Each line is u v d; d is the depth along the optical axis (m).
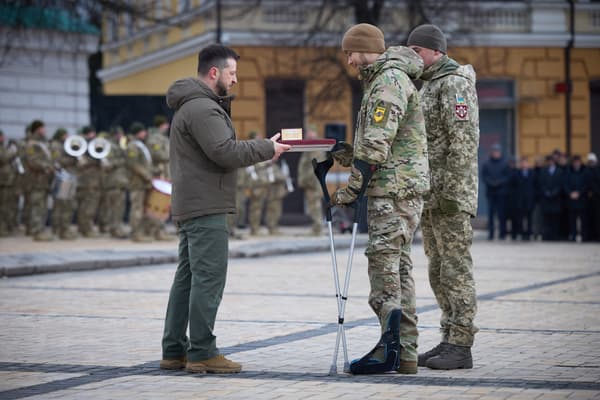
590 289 29.02
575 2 71.56
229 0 68.00
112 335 20.39
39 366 16.89
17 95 64.88
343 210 57.22
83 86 66.94
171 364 16.62
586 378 15.72
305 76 68.75
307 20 68.94
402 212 15.73
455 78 16.64
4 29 63.38
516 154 71.19
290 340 19.70
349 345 19.09
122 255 37.38
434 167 16.77
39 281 31.02
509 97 71.25
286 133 16.39
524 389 14.79
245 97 68.44
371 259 15.77
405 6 65.75
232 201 16.41
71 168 50.34
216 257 16.22
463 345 16.69
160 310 24.28
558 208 55.31
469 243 16.77
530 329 21.05
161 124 47.84
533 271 35.19
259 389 14.85
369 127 15.40
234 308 24.67
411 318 16.09
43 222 48.81
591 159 55.41
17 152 51.47
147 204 46.97
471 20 69.44
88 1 61.06
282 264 37.66
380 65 15.76
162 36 77.50
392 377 15.79
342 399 14.10
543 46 71.31
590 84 71.81
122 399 14.17
